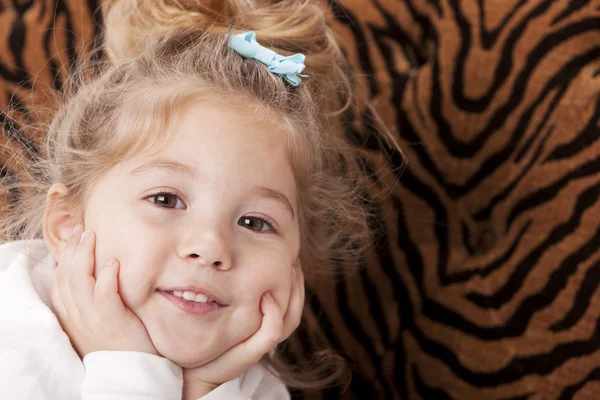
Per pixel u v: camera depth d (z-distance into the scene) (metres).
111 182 0.98
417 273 1.27
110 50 1.24
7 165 1.25
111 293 0.92
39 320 0.95
